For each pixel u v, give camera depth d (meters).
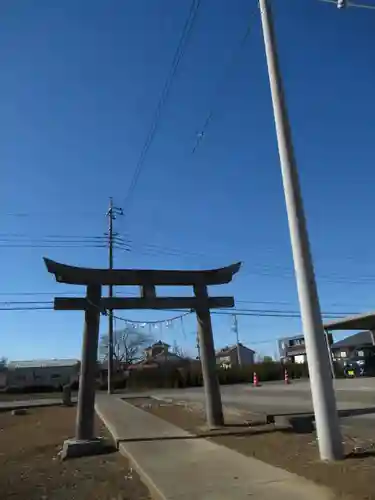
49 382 73.38
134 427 14.11
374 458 7.30
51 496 7.40
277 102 8.70
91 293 12.33
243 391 32.12
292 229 8.27
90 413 11.46
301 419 12.01
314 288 8.00
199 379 50.66
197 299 13.33
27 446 13.02
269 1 9.11
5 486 8.25
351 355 49.06
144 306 12.73
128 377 52.94
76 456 10.74
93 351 11.89
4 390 58.09
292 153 8.49
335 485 6.08
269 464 7.75
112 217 45.91
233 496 6.03
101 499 7.02
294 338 85.19
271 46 8.91
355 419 12.84
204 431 12.22
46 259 11.99
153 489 6.89
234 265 13.58
